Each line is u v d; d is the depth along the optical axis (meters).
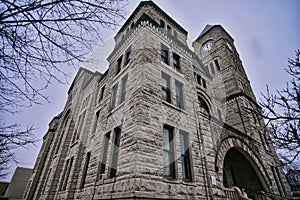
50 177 12.90
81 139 10.98
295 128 4.78
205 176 7.34
